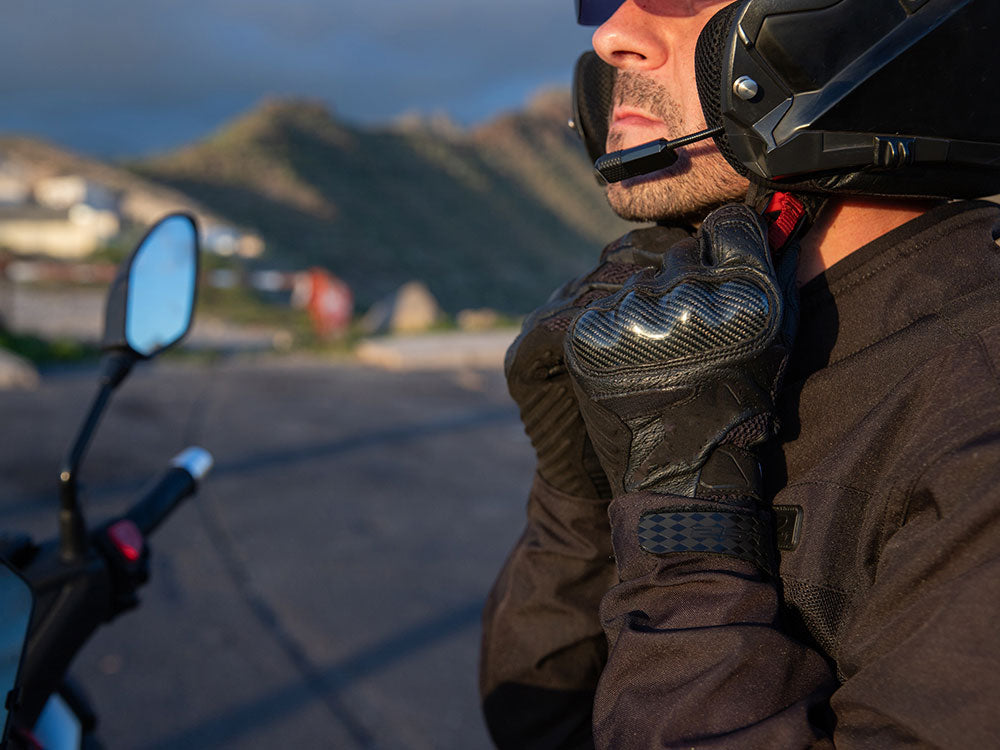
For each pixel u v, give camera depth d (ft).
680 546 2.09
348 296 51.03
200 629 11.17
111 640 10.78
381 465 19.61
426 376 34.14
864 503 2.05
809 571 2.06
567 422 2.86
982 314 2.04
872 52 2.08
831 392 2.20
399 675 10.27
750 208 2.27
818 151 2.13
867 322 2.24
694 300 2.09
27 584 2.72
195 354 38.73
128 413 23.22
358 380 32.09
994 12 2.10
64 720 3.85
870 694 1.76
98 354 36.37
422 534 15.12
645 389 2.14
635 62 2.57
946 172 2.18
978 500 1.72
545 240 272.31
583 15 2.66
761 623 1.97
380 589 12.66
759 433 2.13
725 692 1.90
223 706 9.46
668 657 2.00
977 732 1.60
